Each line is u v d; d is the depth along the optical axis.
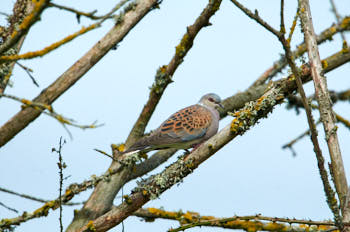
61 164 8.80
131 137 11.75
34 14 7.38
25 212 10.55
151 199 9.95
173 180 9.96
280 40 8.49
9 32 10.33
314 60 8.95
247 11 8.47
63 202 10.93
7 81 10.22
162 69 11.24
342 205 8.16
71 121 7.26
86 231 10.00
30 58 7.74
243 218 8.66
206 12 10.60
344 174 8.30
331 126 8.52
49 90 10.30
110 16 8.13
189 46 11.04
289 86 9.59
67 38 7.85
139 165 12.70
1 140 9.98
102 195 11.20
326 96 8.70
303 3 9.14
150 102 11.48
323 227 10.05
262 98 9.66
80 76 10.54
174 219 10.83
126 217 10.12
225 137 9.68
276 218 8.58
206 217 10.67
